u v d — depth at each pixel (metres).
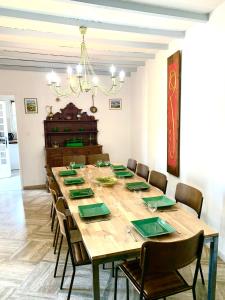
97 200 2.24
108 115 5.55
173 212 1.95
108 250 1.41
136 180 2.91
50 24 2.75
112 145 5.68
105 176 3.09
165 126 3.83
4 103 5.95
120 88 5.50
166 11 2.42
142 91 4.82
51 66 4.65
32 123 5.08
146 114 4.66
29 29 2.88
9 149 6.55
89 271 2.31
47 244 2.82
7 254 2.63
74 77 3.15
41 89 5.03
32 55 4.01
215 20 2.45
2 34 2.81
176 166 3.43
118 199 2.26
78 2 2.08
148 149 4.63
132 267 1.70
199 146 2.86
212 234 1.59
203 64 2.71
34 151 5.17
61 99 5.18
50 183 2.70
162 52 3.81
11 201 4.36
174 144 3.46
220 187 2.47
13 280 2.21
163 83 3.83
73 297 1.98
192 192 2.22
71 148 5.06
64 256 2.57
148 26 2.89
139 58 4.23
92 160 4.30
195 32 2.84
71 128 5.38
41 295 2.02
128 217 1.86
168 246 1.30
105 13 2.50
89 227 1.69
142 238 1.54
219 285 2.08
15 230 3.19
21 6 2.33
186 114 3.14
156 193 2.43
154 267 1.35
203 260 2.43
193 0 2.29
